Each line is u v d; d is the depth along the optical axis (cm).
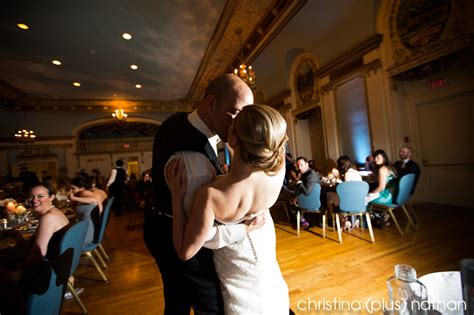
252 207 64
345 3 452
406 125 434
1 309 82
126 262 295
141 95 1009
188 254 59
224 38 603
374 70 440
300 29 541
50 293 116
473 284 44
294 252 272
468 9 312
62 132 1034
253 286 71
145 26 538
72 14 476
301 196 316
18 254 159
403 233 295
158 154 78
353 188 272
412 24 379
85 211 273
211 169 69
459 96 370
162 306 196
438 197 409
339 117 535
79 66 702
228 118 72
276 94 759
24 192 476
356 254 251
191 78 875
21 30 515
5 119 926
